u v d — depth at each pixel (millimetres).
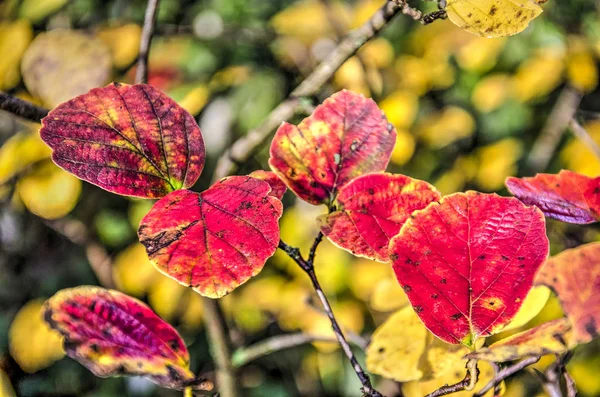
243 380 1652
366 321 1424
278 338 901
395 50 1451
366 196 682
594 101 1610
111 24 1376
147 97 685
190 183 681
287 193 1455
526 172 1583
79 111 676
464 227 665
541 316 808
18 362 1235
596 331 649
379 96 1348
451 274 665
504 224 664
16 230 1583
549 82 1491
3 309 1585
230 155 921
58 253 1649
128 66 1309
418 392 708
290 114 886
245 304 1424
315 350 1607
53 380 1498
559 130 1532
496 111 1639
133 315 681
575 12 1513
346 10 1482
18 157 1199
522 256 662
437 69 1481
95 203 1555
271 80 1457
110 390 1612
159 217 656
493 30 671
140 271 1389
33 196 1258
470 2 668
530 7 666
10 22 1194
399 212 681
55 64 1029
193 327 1448
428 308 667
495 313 666
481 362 703
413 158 1587
